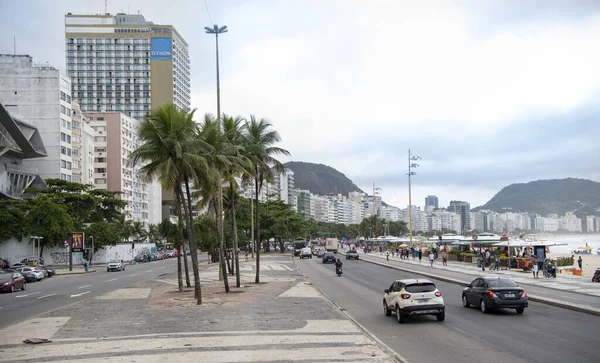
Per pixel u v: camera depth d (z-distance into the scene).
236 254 35.34
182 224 33.81
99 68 166.00
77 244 67.56
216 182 29.25
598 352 13.23
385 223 188.00
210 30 35.66
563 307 22.89
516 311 21.67
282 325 17.91
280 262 74.81
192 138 25.38
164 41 168.00
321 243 161.38
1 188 82.75
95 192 89.12
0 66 98.12
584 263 68.94
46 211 71.38
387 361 12.05
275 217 117.50
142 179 26.02
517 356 12.84
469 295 23.02
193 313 21.62
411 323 18.94
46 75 98.50
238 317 20.09
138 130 24.69
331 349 13.50
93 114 123.88
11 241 74.88
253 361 12.09
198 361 12.13
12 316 23.02
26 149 88.06
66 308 24.52
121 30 167.00
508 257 53.50
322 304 24.50
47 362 12.37
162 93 166.62
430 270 51.78
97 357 12.81
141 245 111.56
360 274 49.25
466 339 15.39
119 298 29.19
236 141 35.31
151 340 15.15
